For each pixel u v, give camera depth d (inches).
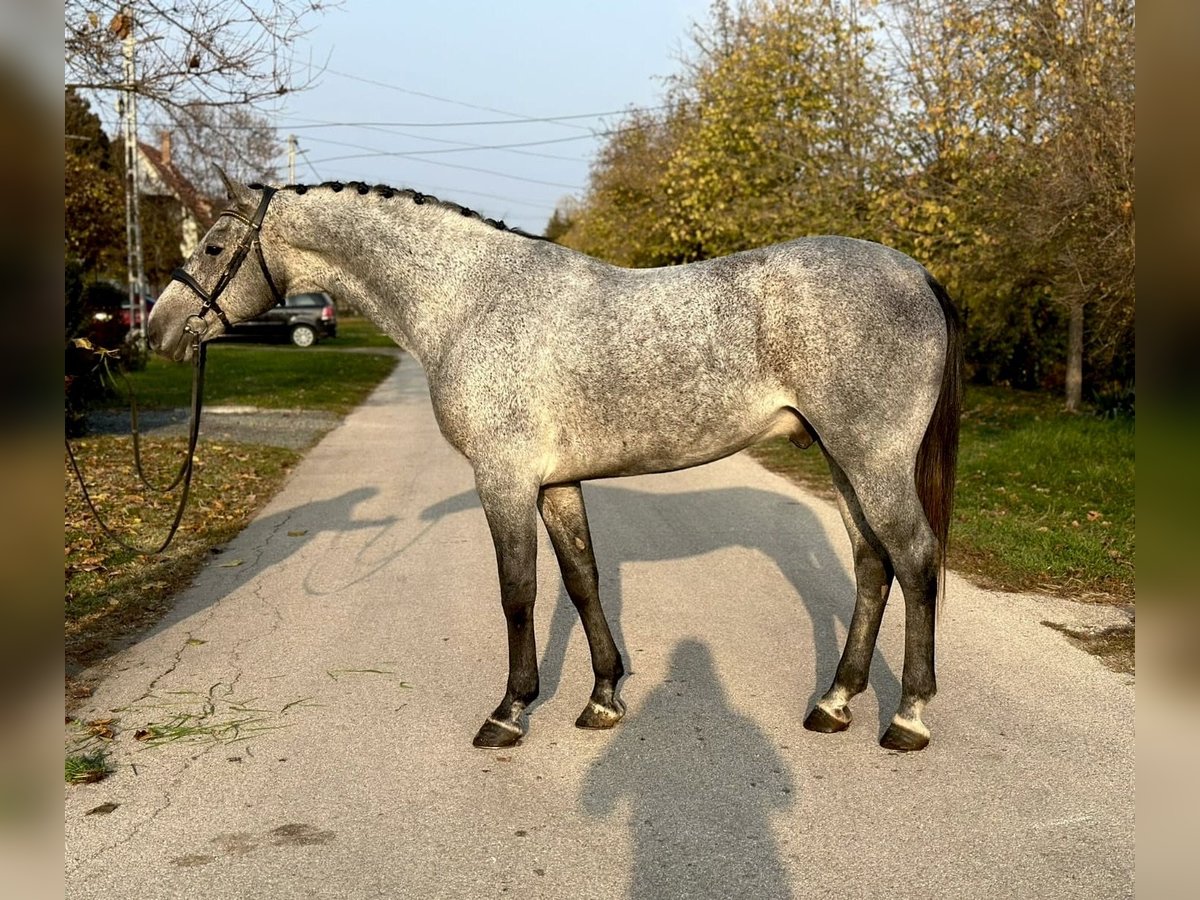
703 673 177.5
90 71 326.3
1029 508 295.6
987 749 143.3
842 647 190.1
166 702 165.9
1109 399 474.6
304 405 617.0
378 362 973.2
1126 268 351.6
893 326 133.2
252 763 143.3
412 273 151.8
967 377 763.4
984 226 433.4
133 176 896.3
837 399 133.6
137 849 120.2
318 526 298.5
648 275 145.2
